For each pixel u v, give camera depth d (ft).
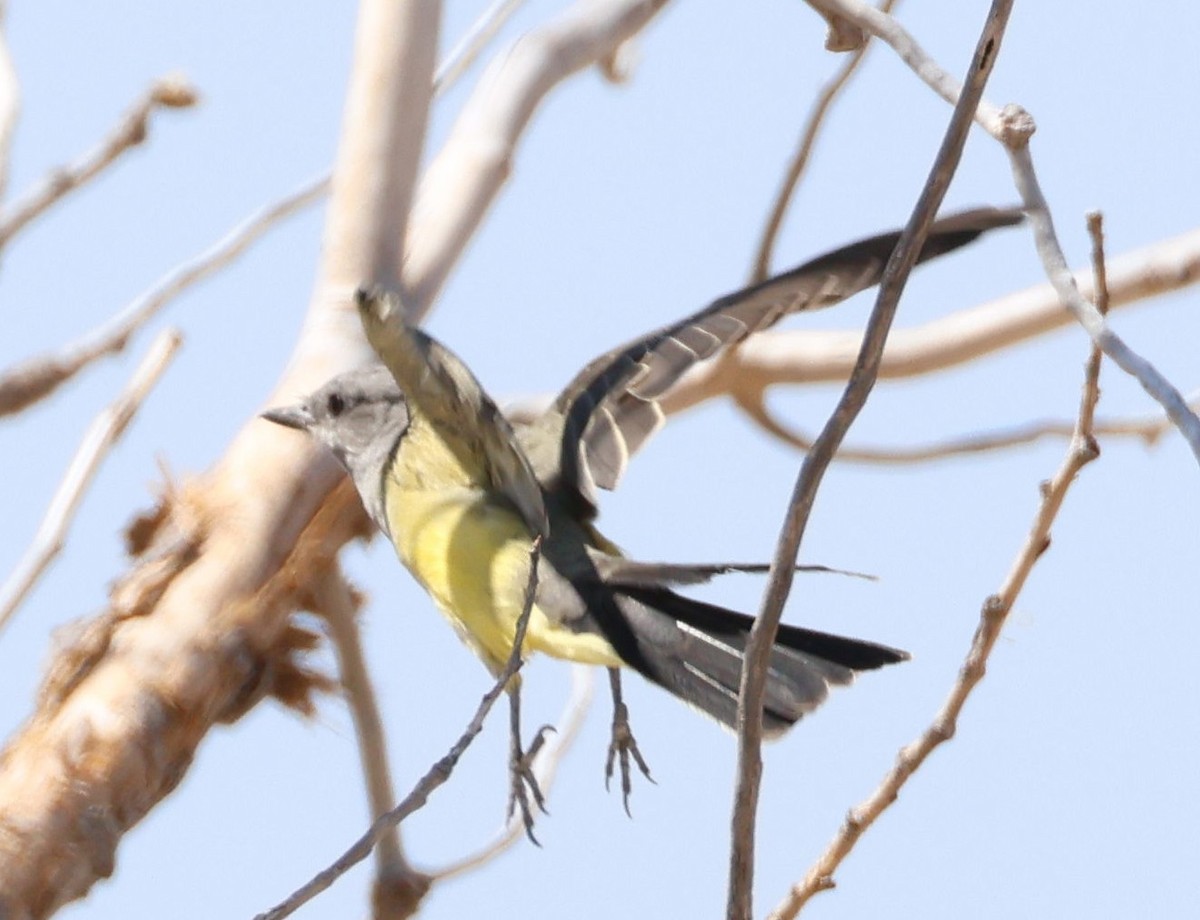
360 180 38.34
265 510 35.96
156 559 35.45
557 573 33.32
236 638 34.96
